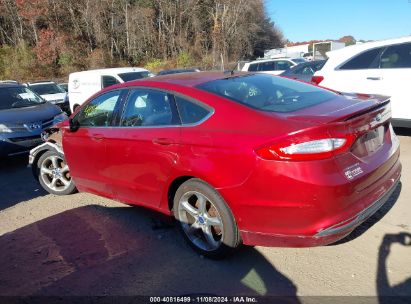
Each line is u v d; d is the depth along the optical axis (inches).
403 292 118.7
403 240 145.9
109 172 177.3
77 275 142.3
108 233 172.4
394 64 272.1
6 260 157.3
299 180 115.7
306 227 118.6
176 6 2113.7
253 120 128.0
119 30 2090.3
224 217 133.3
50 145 219.8
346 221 119.6
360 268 131.6
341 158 120.6
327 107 134.4
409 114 266.7
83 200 215.9
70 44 1936.5
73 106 569.0
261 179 120.6
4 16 2057.1
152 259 148.4
